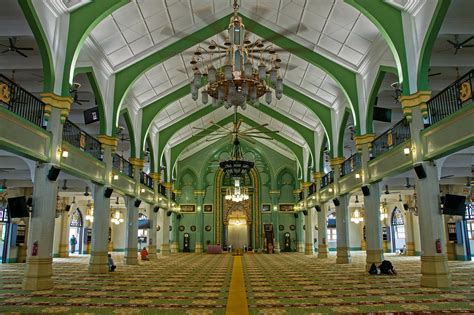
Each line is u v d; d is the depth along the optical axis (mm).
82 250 24656
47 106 8586
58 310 5641
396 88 10430
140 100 15539
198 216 26031
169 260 17562
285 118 19859
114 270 12141
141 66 12656
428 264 8273
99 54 11266
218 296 6918
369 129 12359
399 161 10031
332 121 16297
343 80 12984
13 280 9547
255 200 26547
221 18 12602
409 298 6625
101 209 11797
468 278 9438
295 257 19781
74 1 9094
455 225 17672
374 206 12062
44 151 8305
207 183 26984
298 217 25797
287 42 12961
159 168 19406
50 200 8438
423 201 8617
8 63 10836
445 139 7855
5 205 15711
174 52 12703
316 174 19219
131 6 10266
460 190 17812
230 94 9172
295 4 11352
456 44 9547
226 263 15492
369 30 10852
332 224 28266
